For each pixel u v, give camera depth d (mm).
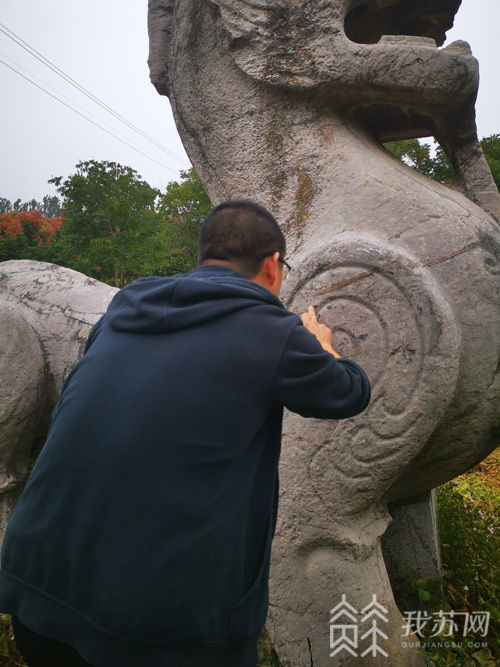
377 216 1375
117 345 867
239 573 809
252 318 843
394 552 1778
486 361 1298
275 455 903
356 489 1248
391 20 1803
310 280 1312
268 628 1293
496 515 2490
